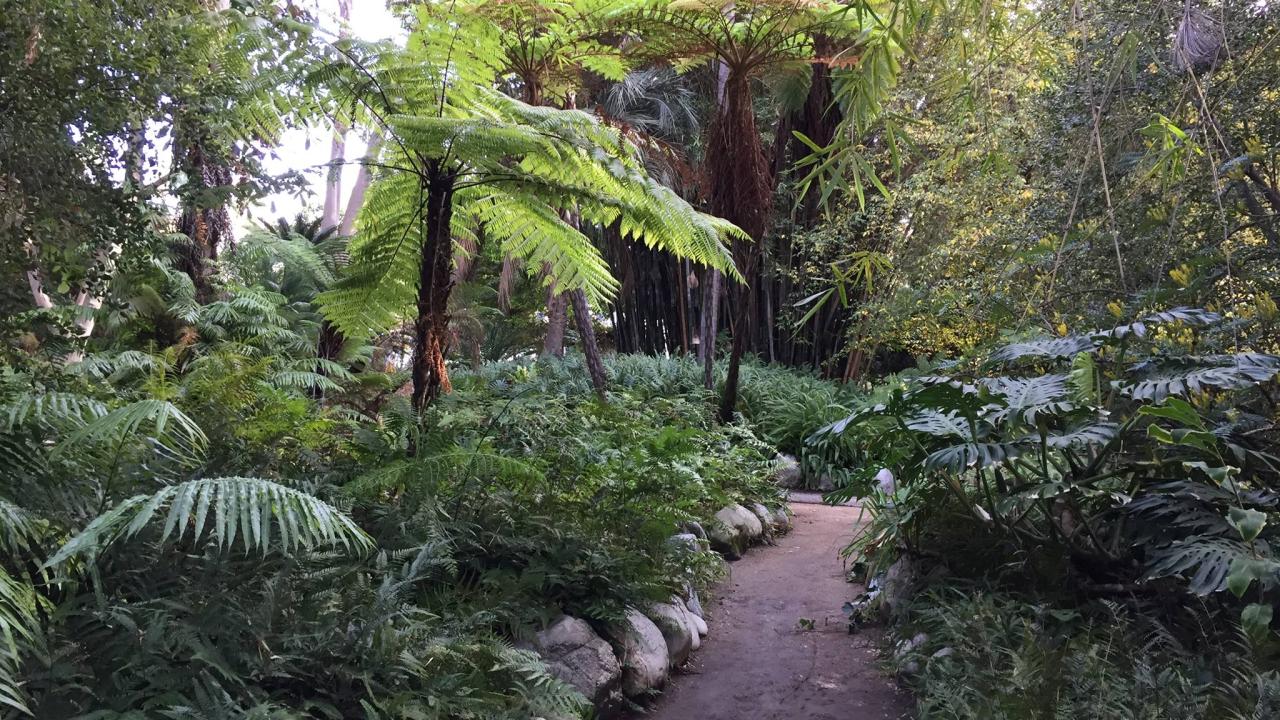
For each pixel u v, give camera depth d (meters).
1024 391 3.37
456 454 3.52
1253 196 3.51
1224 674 2.55
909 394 3.42
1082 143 3.45
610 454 4.56
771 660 3.82
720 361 10.45
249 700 2.19
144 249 3.15
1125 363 3.57
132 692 2.04
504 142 3.85
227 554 2.38
